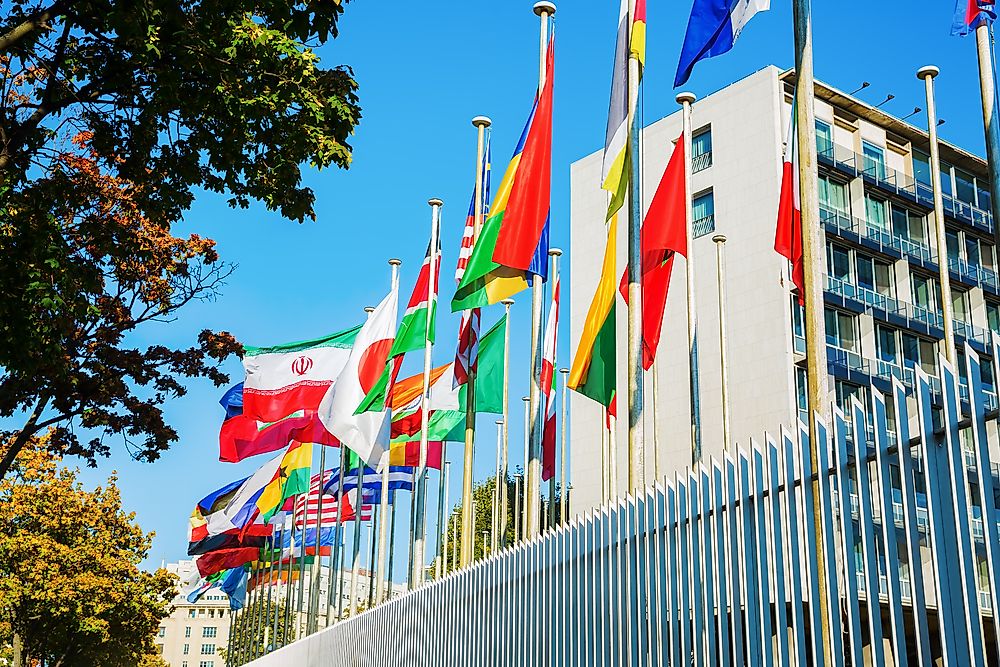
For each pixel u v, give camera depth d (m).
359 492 33.84
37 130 14.36
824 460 8.21
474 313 23.31
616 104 15.96
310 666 26.23
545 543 12.88
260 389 28.56
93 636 55.78
